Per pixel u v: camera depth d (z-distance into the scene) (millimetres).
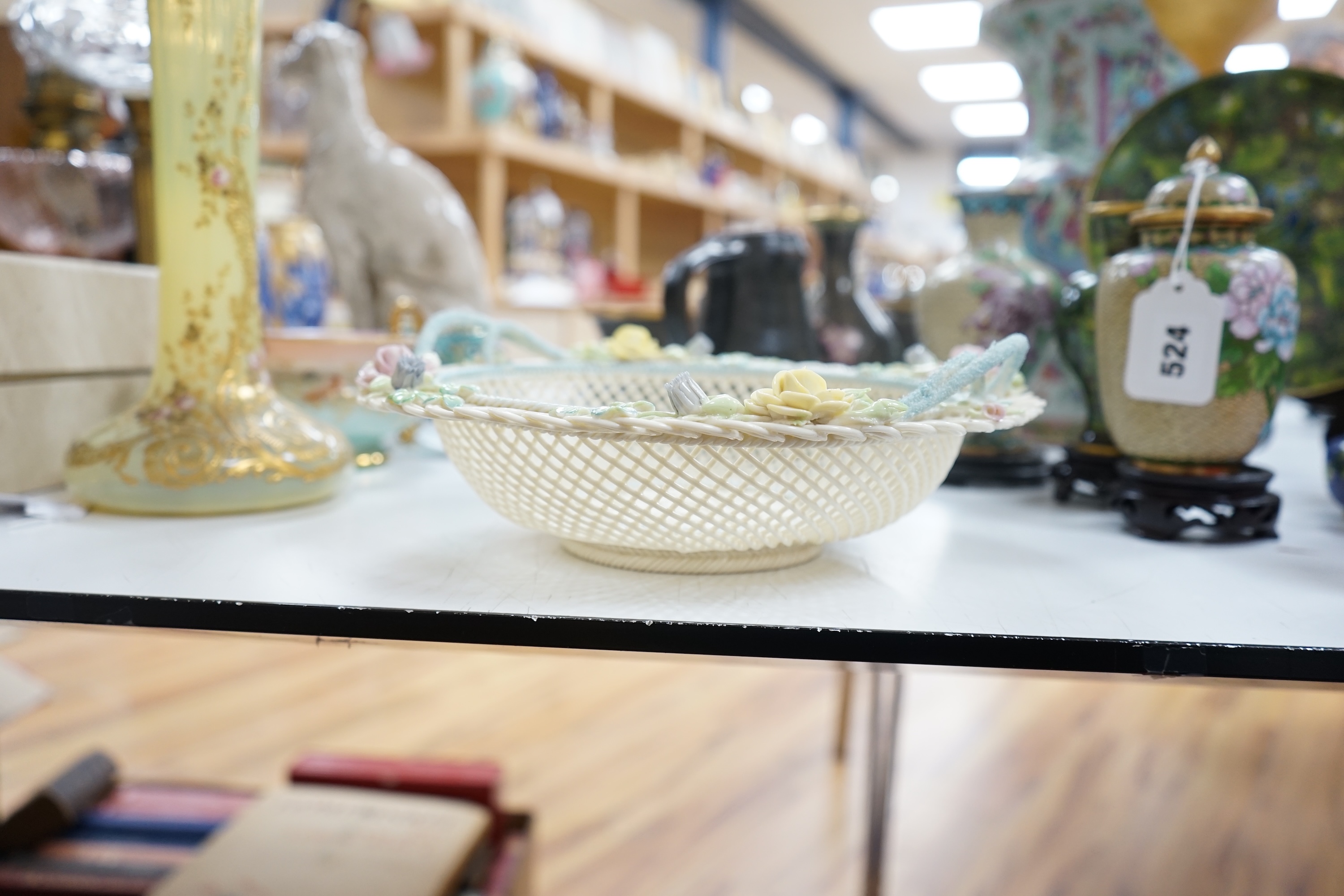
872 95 6910
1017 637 455
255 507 692
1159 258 654
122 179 944
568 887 1162
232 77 669
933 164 8594
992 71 6215
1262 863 1218
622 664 1913
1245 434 659
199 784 1033
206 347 684
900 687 1051
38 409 737
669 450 460
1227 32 929
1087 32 969
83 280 775
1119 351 677
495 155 2408
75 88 967
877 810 1073
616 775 1445
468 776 1006
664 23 4730
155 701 1663
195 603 489
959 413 477
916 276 1383
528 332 779
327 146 1045
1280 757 1531
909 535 678
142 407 689
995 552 629
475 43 2609
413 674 1831
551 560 579
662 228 3992
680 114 3658
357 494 784
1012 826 1313
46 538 615
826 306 1113
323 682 1774
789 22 5277
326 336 836
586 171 2865
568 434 437
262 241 1072
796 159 5078
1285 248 849
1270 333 636
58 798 920
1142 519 669
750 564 553
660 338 1083
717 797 1388
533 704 1703
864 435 428
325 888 811
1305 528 714
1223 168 856
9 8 1190
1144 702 1754
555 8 2906
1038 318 865
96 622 494
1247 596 530
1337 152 821
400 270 1066
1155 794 1403
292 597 496
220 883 824
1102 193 889
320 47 1030
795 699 1763
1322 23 1319
